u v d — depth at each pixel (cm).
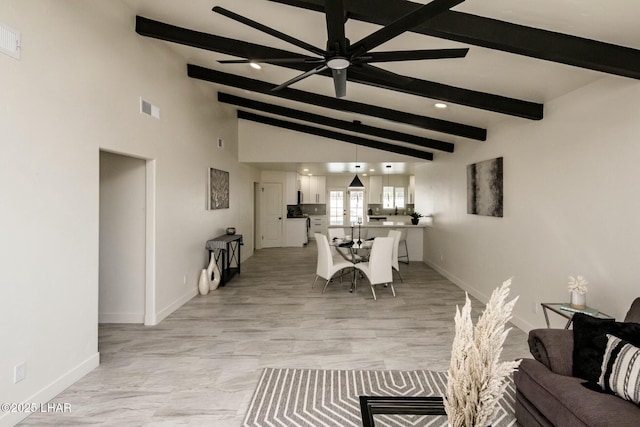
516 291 382
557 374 189
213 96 560
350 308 440
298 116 591
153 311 379
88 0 267
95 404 229
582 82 276
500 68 286
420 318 403
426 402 171
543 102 334
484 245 465
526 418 198
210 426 208
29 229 214
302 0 227
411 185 1184
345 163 748
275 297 489
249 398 238
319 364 289
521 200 373
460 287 550
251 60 246
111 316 385
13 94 201
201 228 514
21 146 207
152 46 366
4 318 198
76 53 254
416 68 309
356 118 565
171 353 308
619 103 246
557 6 197
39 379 223
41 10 221
